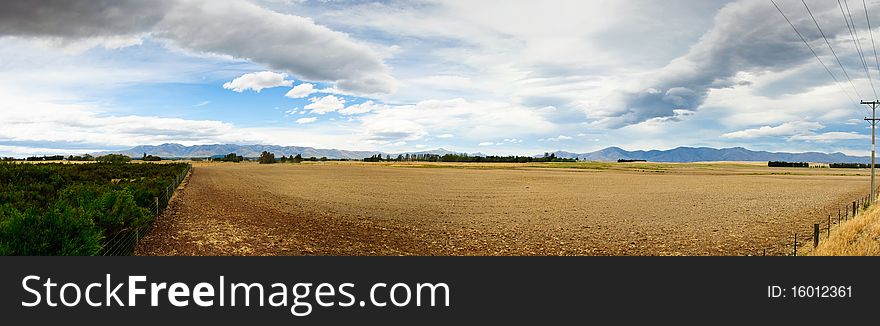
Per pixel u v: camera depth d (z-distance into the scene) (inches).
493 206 1428.4
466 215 1193.4
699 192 2121.1
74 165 2049.7
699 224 1074.7
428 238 838.5
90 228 439.5
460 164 7751.0
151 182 1149.7
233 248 633.6
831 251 653.9
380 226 960.3
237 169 4507.9
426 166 6417.3
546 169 5447.8
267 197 1503.4
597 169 5698.8
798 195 1977.1
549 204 1504.7
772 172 5679.1
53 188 967.6
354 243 746.2
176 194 1376.7
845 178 3959.2
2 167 1119.0
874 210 959.0
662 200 1691.7
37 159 4975.4
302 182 2463.1
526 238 863.1
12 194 806.5
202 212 991.0
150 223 765.9
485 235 888.9
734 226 1045.8
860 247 634.8
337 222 984.9
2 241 396.2
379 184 2409.0
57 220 418.0
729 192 2134.6
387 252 686.5
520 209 1348.4
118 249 522.0
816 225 729.6
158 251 579.2
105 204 591.8
